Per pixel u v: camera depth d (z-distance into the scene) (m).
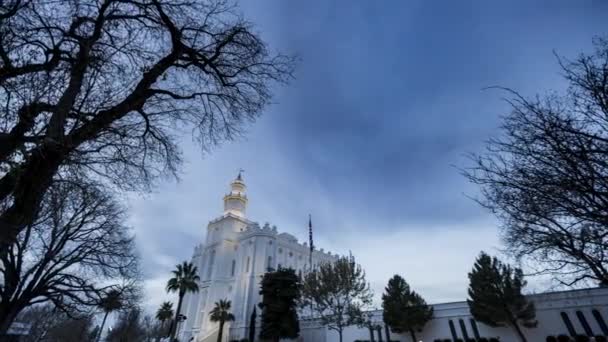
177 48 7.26
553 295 24.83
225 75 8.03
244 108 8.59
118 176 7.27
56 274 17.86
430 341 29.91
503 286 25.00
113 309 19.50
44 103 5.09
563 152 4.55
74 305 18.52
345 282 34.75
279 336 37.53
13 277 16.36
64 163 5.45
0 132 4.59
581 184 4.54
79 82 5.41
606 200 4.53
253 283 54.75
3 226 4.54
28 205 4.80
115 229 19.64
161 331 56.03
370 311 34.44
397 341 32.00
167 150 8.06
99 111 6.17
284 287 40.22
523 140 5.05
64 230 17.59
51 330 39.75
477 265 27.39
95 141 6.29
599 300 22.77
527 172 5.10
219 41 7.84
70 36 5.62
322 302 35.25
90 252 18.95
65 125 5.64
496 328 26.45
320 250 72.06
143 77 6.86
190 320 58.22
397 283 33.12
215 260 63.00
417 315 30.02
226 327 52.97
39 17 5.22
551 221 5.53
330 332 40.12
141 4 6.55
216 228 69.69
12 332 35.22
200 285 61.97
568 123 4.66
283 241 63.91
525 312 23.98
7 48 4.80
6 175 4.81
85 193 6.81
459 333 28.61
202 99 8.37
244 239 63.09
